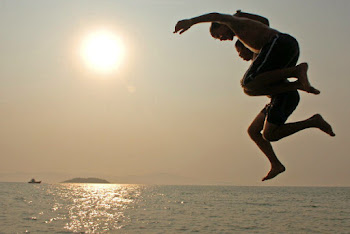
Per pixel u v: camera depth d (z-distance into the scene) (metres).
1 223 27.55
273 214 36.97
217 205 47.84
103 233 24.22
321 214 37.72
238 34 4.51
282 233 25.03
